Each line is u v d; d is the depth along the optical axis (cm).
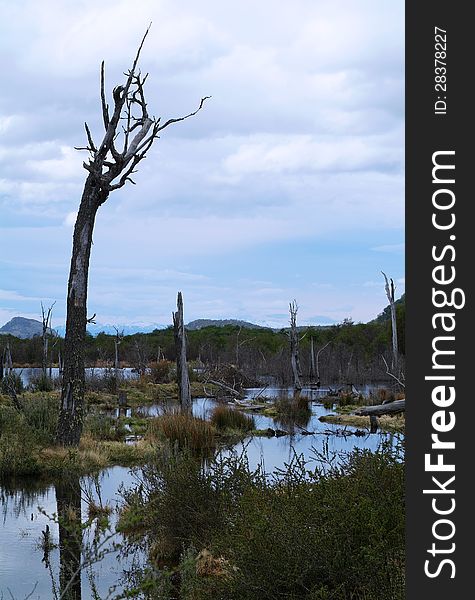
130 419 2384
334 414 2898
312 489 641
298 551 561
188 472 876
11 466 1435
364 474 639
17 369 5881
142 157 1750
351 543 554
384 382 5109
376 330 6656
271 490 679
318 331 7188
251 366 5791
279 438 2122
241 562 577
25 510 1123
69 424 1642
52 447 1579
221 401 3412
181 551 833
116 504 1082
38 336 6391
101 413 2347
